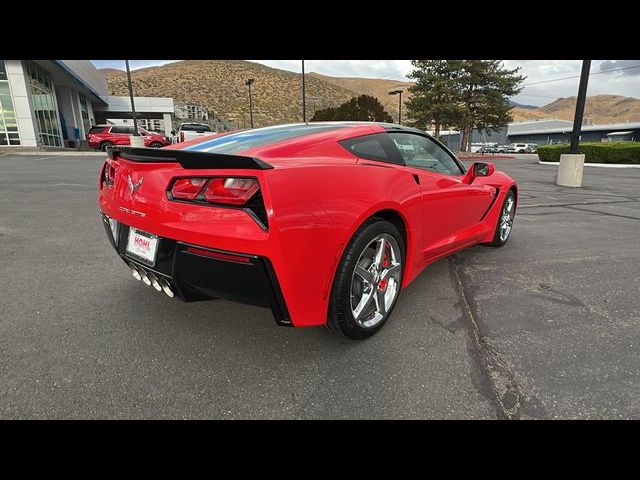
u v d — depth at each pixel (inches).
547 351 85.8
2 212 220.7
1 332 90.1
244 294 70.4
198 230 70.3
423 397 70.7
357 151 94.0
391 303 95.5
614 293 118.3
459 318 101.0
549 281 127.7
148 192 78.1
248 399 69.7
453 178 124.0
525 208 274.2
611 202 306.7
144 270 83.7
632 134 2245.3
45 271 129.5
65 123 1227.9
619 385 74.3
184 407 67.5
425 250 109.8
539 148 909.8
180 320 97.3
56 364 78.2
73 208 234.4
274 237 66.6
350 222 77.0
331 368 78.9
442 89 1344.7
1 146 809.5
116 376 75.0
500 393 71.9
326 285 76.2
